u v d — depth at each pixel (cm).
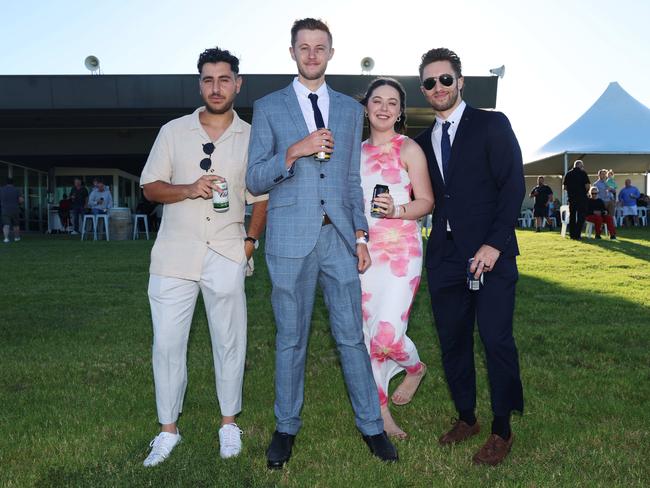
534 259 1201
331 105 324
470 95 2177
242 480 293
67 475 299
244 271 338
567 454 321
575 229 1627
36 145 2420
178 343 329
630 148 2391
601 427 356
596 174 2788
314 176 314
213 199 323
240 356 337
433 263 342
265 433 355
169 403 329
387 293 348
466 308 342
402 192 349
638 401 402
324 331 612
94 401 409
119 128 2395
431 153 346
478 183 329
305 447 336
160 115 2212
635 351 524
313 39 313
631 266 1090
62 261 1174
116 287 877
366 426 325
